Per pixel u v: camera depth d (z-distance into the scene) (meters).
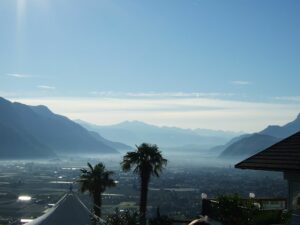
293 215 16.03
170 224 26.02
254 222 17.16
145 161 38.28
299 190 15.84
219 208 18.17
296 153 16.47
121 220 21.61
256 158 17.67
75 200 25.23
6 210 122.62
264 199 20.61
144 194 38.56
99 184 41.75
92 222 23.73
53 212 24.14
